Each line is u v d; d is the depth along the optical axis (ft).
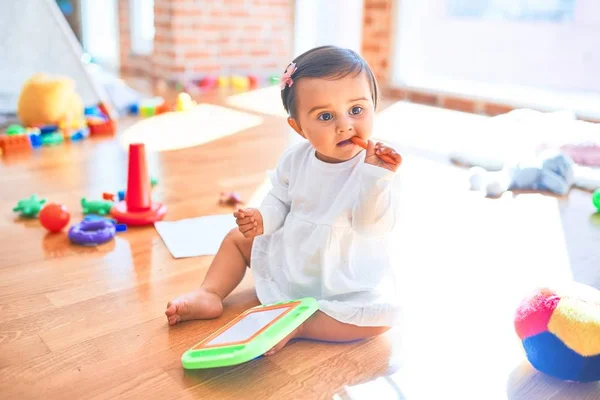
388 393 2.86
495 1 13.24
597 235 4.97
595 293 3.08
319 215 3.35
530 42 13.05
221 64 14.06
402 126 9.37
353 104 3.14
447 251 4.57
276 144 8.13
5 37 9.36
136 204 5.10
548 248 4.67
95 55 17.58
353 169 3.32
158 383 2.91
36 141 7.82
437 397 2.84
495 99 10.60
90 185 6.22
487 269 4.27
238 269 3.77
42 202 5.33
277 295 3.52
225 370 3.02
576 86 12.46
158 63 14.19
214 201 5.71
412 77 12.60
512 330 3.45
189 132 8.79
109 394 2.81
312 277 3.40
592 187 6.15
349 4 13.23
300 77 3.16
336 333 3.25
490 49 13.53
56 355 3.13
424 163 7.15
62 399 2.77
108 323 3.47
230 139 8.39
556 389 2.90
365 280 3.35
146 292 3.87
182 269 4.22
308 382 2.93
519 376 3.01
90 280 4.03
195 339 3.30
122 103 10.27
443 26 13.12
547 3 12.66
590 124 7.90
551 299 2.93
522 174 6.17
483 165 6.95
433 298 3.82
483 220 5.26
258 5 14.15
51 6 9.65
